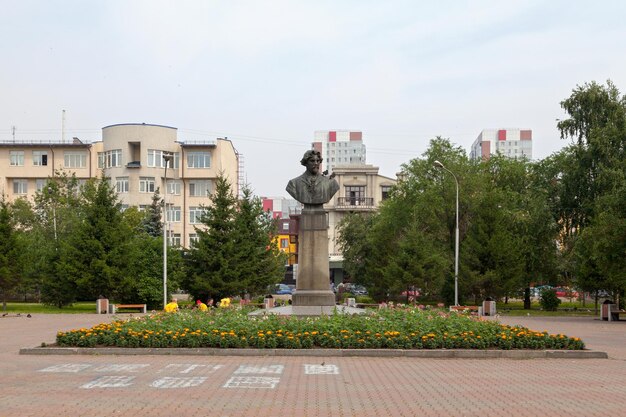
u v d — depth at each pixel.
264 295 49.03
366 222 60.94
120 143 65.94
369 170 81.50
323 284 23.33
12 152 68.75
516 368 14.27
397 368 14.06
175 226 67.88
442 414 9.38
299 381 12.15
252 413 9.27
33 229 55.00
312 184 23.61
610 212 35.59
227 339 16.23
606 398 10.70
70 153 68.69
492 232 43.31
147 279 40.31
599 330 26.73
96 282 39.47
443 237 50.47
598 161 43.28
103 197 40.81
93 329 17.39
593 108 45.53
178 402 10.05
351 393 10.96
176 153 68.19
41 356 15.77
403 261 44.44
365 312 20.73
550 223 46.81
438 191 48.47
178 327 17.16
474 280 41.97
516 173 52.34
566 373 13.55
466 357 15.95
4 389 11.17
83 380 12.14
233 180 79.12
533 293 71.75
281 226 101.31
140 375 12.74
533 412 9.58
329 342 16.31
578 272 41.25
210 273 40.69
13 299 53.38
